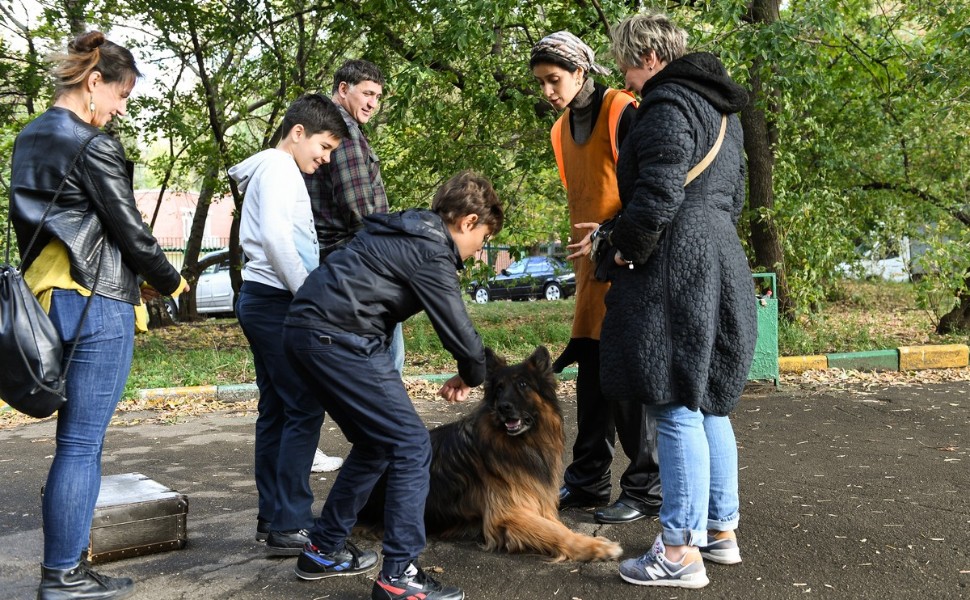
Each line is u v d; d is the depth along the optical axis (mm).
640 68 3158
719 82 2955
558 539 3359
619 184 3061
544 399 3582
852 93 10805
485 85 8961
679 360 2910
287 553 3451
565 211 10961
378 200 4301
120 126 11391
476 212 2982
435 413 6711
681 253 2912
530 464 3523
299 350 2875
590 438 3938
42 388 2645
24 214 2760
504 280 11117
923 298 9469
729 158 3057
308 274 3279
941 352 8180
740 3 7688
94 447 2914
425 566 3344
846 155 10812
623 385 3006
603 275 3180
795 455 4980
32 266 2844
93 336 2834
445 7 7688
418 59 8094
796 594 2941
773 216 9516
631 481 3838
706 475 3004
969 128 10352
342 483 3092
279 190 3332
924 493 4098
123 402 7227
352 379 2842
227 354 9492
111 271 2879
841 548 3379
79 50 2852
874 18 10320
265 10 10898
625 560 3201
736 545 3252
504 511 3482
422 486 2914
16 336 2607
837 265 10609
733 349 3012
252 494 4496
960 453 4883
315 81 11766
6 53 10352
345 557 3201
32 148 2795
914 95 10297
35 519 4074
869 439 5328
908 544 3396
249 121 13062
